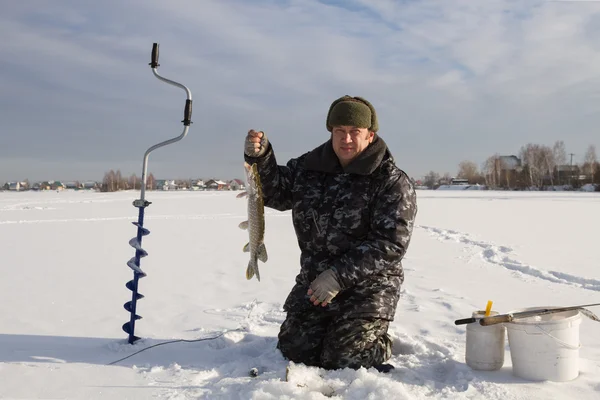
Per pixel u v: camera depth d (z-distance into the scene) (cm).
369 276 329
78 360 345
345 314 324
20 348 371
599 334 412
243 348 369
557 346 294
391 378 306
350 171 333
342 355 313
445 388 287
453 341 392
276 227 1434
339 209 338
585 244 1042
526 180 8919
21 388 296
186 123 382
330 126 343
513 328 304
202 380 309
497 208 2366
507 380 300
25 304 518
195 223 1584
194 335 409
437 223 1570
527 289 611
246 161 346
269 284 636
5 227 1421
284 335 345
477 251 955
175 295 569
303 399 266
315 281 309
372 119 336
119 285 624
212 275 698
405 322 450
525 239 1132
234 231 1337
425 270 747
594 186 7581
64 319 460
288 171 365
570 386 289
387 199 328
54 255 886
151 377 313
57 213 2042
